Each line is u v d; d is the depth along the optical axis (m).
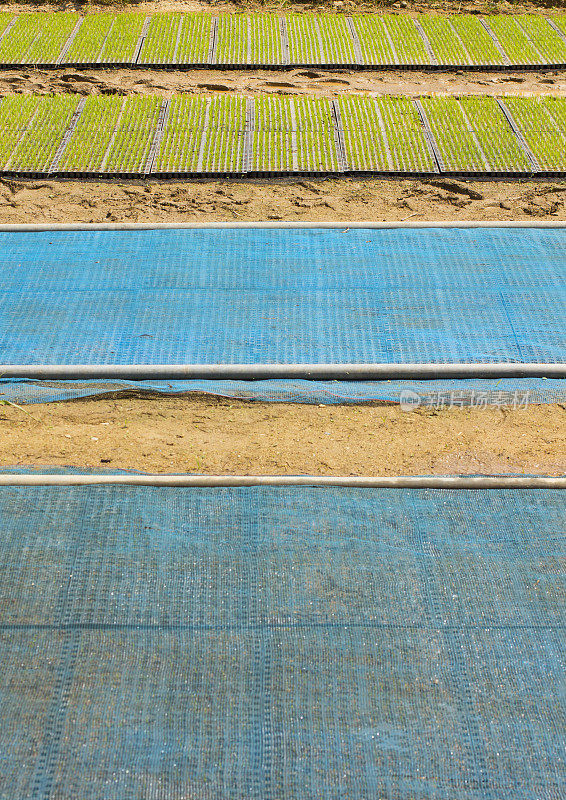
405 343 8.25
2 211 11.01
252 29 16.34
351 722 4.98
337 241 9.70
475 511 6.30
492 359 8.06
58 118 13.17
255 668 5.23
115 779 4.71
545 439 7.48
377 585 5.73
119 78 14.71
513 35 16.38
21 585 5.66
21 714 4.97
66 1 17.64
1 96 13.91
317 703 5.05
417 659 5.30
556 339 8.30
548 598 5.69
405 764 4.79
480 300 8.79
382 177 12.02
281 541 6.01
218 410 7.75
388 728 4.95
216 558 5.88
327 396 7.83
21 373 7.83
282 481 6.51
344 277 9.10
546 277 9.13
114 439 7.37
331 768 4.77
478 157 12.32
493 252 9.52
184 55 15.31
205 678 5.18
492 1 18.27
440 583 5.76
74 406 7.73
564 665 5.30
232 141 12.66
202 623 5.47
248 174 11.92
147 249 9.52
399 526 6.15
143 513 6.18
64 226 9.87
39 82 14.48
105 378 7.86
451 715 5.03
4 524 6.04
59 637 5.38
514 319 8.55
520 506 6.34
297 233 9.84
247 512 6.22
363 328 8.42
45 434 7.40
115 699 5.06
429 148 12.55
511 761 4.82
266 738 4.89
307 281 9.04
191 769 4.76
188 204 11.27
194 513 6.20
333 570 5.82
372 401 7.82
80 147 12.40
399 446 7.38
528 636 5.45
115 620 5.48
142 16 16.83
